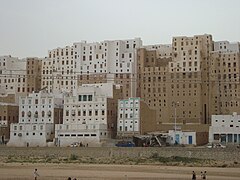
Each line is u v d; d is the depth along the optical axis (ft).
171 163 592.60
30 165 588.50
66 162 623.77
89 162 620.90
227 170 520.01
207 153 612.29
